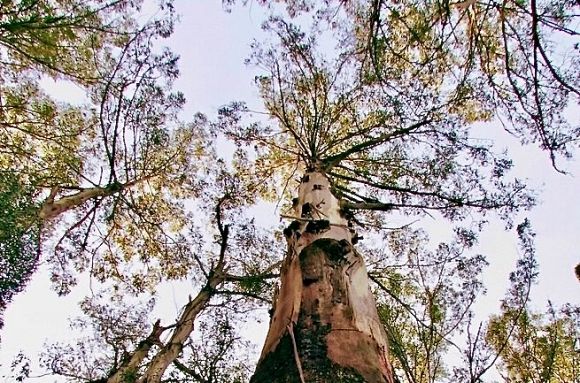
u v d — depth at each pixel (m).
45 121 10.81
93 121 11.21
